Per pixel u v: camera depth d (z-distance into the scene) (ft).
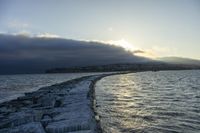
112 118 62.08
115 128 52.42
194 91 138.41
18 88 215.10
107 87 168.76
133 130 51.01
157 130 51.06
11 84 281.54
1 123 52.47
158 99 100.78
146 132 49.65
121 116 64.80
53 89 146.92
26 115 57.11
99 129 48.08
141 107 79.46
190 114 67.41
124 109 75.77
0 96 147.02
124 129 51.70
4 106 83.30
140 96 112.27
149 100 97.55
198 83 215.10
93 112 62.28
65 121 46.85
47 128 42.96
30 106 78.74
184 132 49.70
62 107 66.54
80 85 159.12
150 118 62.34
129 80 266.98
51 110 62.90
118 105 83.97
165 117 63.57
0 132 42.88
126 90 144.97
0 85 262.06
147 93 126.41
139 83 214.28
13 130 42.70
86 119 47.32
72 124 44.19
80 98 85.10
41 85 256.93
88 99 80.94
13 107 79.71
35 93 129.49
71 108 62.69
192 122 57.82
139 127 53.36
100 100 97.81
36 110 66.03
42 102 83.92
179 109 75.46
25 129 42.50
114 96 112.57
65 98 88.99
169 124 55.98
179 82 230.27
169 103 88.89
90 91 116.37
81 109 59.88
